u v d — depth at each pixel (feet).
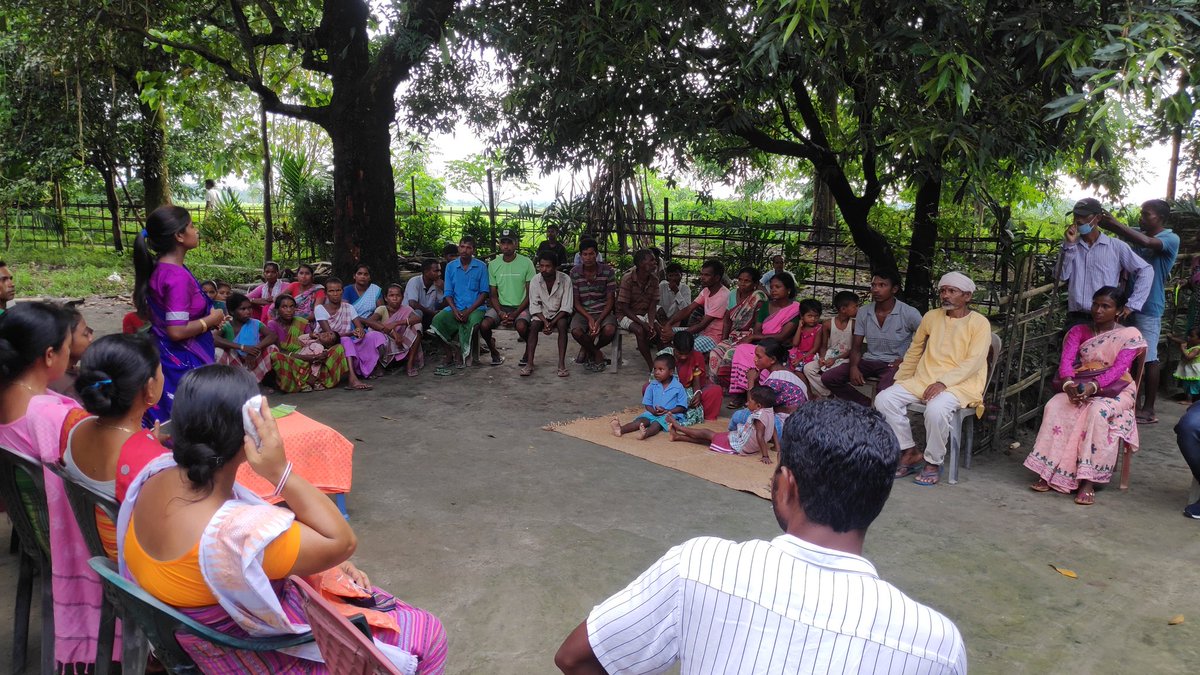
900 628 4.12
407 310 26.45
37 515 8.76
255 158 60.90
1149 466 17.56
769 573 4.31
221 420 5.95
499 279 27.14
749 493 15.94
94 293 42.47
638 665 4.67
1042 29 15.12
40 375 9.25
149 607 5.94
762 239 42.34
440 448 18.48
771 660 4.16
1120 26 13.67
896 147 17.56
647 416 19.76
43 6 29.04
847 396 20.24
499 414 21.39
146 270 13.29
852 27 15.87
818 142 28.40
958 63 14.30
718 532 14.10
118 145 51.24
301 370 23.53
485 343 30.48
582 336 26.05
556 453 18.25
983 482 16.69
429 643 7.70
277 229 55.06
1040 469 16.14
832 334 20.86
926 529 14.28
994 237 35.45
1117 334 15.79
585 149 25.94
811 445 4.48
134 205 61.77
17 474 8.68
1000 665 10.20
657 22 20.21
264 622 6.14
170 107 53.26
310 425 12.94
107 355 7.59
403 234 52.54
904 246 39.40
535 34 22.34
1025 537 13.97
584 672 4.85
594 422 20.57
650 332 26.02
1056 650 10.55
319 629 6.16
